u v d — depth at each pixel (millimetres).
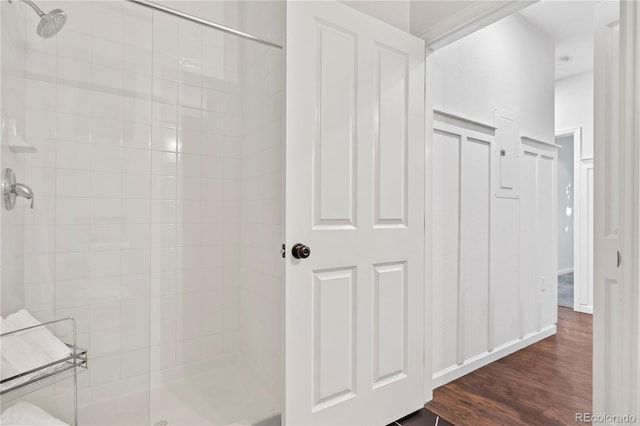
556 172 3316
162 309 2135
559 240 6543
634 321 1178
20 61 1573
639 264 1167
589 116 3986
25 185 1556
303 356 1482
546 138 3193
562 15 2910
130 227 1954
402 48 1844
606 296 1524
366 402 1676
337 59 1601
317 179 1536
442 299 2252
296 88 1474
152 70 2080
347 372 1616
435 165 2221
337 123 1600
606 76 1558
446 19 1849
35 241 1661
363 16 1689
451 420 1815
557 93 4281
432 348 2131
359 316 1661
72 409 1508
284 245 1443
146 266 1979
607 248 1515
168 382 2148
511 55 2812
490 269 2594
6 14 1419
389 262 1780
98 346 1784
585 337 3137
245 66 2408
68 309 1735
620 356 1223
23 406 1279
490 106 2611
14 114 1501
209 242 2320
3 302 1403
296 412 1457
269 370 2041
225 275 2385
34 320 1444
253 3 2311
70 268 1752
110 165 1909
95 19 1879
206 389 2066
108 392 1772
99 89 1888
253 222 2264
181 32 2197
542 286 3125
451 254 2318
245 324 2359
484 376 2336
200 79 2273
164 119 2129
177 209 2184
